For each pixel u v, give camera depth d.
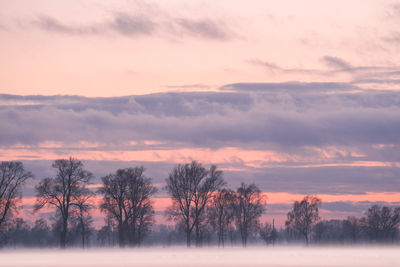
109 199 107.44
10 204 96.06
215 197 118.88
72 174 99.69
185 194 109.25
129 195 108.06
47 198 98.38
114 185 107.69
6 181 96.25
